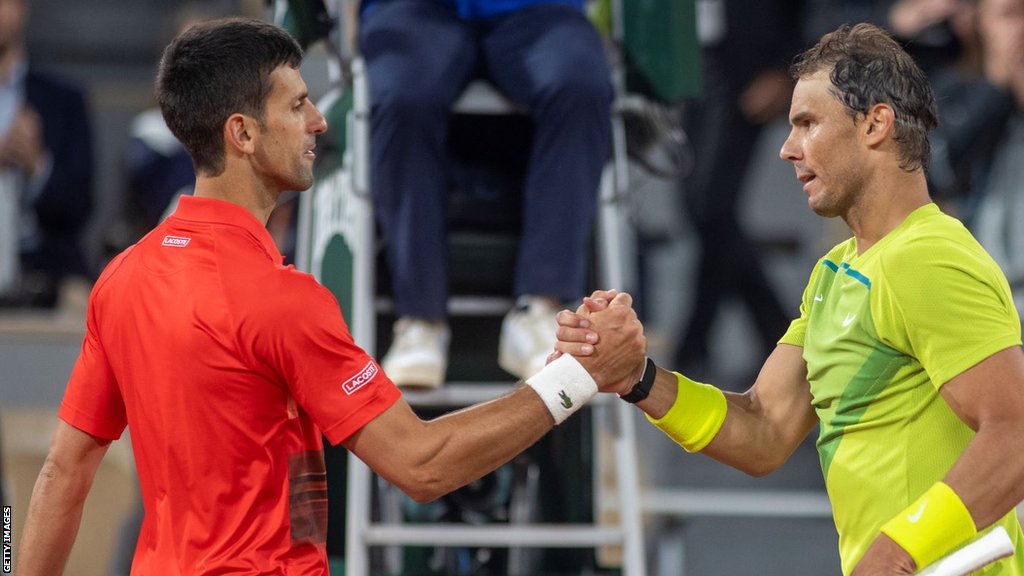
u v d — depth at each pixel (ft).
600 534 42.06
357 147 43.52
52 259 69.10
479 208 45.06
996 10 68.08
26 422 62.18
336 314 29.84
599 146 43.04
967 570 27.96
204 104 30.30
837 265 31.42
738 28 75.87
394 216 42.75
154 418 29.81
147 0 107.45
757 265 78.33
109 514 63.57
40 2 104.73
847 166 30.19
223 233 30.09
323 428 29.68
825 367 30.55
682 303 87.45
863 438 29.91
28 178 68.69
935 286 28.30
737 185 77.10
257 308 29.14
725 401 33.37
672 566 65.82
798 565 66.54
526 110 43.70
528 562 47.70
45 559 31.94
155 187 67.51
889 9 78.48
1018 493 27.68
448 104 42.83
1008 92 68.03
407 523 47.67
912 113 29.99
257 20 31.50
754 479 73.10
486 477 47.60
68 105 70.33
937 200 69.00
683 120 77.20
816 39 77.36
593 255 46.73
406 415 30.04
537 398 31.60
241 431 29.30
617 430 43.52
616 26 47.67
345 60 45.78
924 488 29.17
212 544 29.45
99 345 31.42
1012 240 66.85
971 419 28.17
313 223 48.70
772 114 76.13
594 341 32.35
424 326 42.57
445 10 44.80
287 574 29.43
